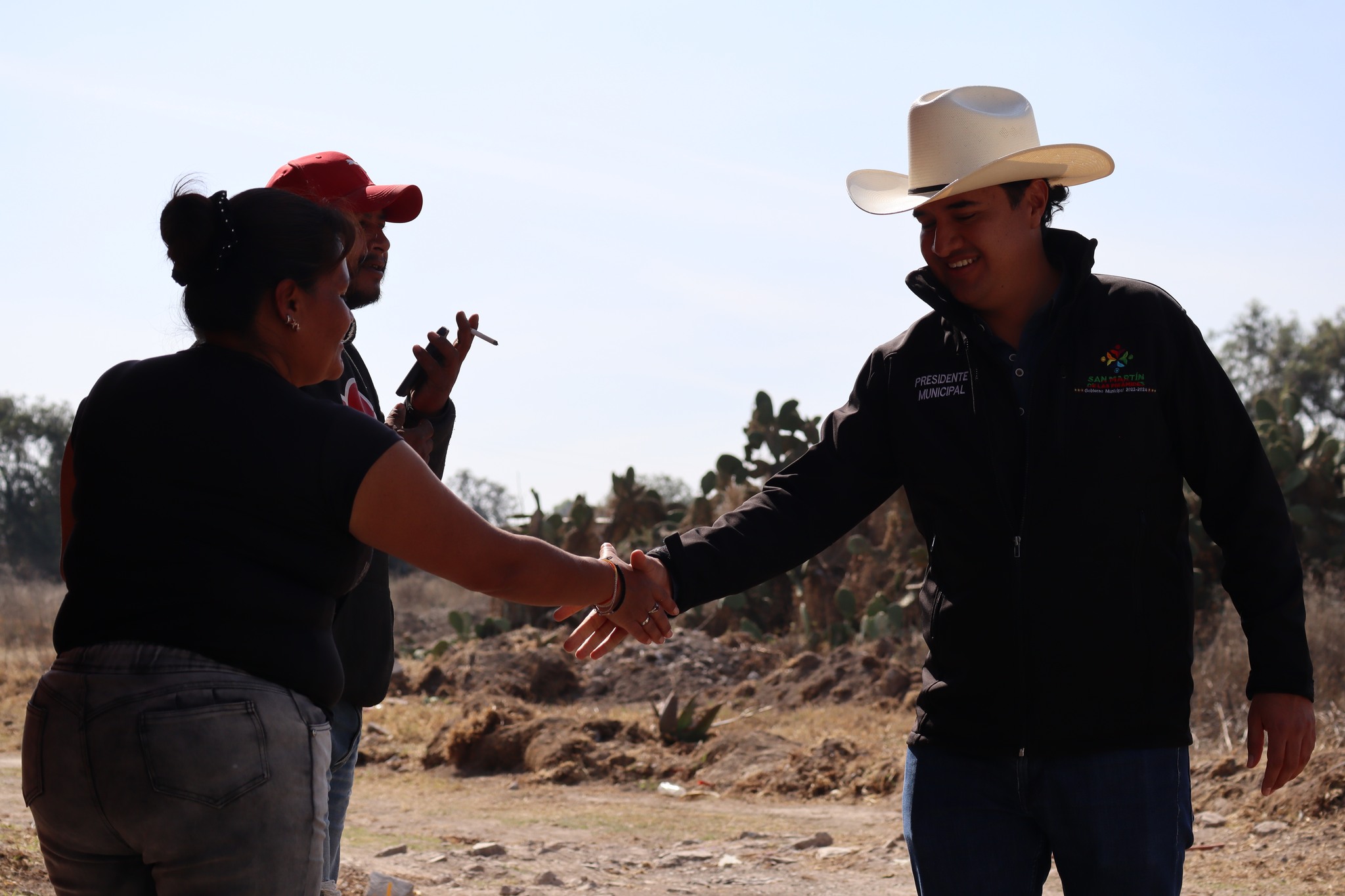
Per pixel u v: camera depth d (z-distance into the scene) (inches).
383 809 360.2
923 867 104.8
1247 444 102.0
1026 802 101.6
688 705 463.8
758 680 634.8
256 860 74.8
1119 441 100.7
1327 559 577.9
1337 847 243.8
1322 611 445.7
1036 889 104.3
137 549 77.2
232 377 80.6
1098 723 100.2
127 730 73.5
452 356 126.8
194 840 73.7
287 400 80.1
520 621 848.9
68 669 76.7
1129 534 100.8
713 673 647.8
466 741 448.5
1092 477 100.7
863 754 403.9
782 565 115.3
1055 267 107.9
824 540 116.0
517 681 625.6
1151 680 101.1
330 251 85.0
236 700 75.3
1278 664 99.6
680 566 113.7
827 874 260.1
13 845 200.5
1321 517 593.6
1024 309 107.7
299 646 78.8
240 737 74.7
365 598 116.3
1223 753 365.4
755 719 524.7
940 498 106.0
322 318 85.3
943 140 113.3
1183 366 102.3
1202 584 557.9
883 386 112.4
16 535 2086.6
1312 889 220.5
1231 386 103.1
